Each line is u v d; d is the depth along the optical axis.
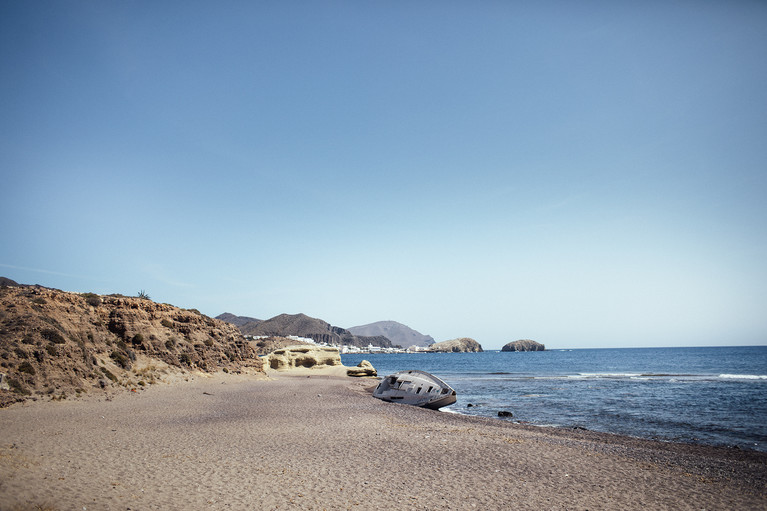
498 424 25.77
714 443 22.11
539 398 43.38
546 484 12.12
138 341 39.25
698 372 84.56
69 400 25.19
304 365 77.44
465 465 13.94
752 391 46.09
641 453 17.30
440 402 34.94
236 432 18.16
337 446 16.08
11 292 32.91
